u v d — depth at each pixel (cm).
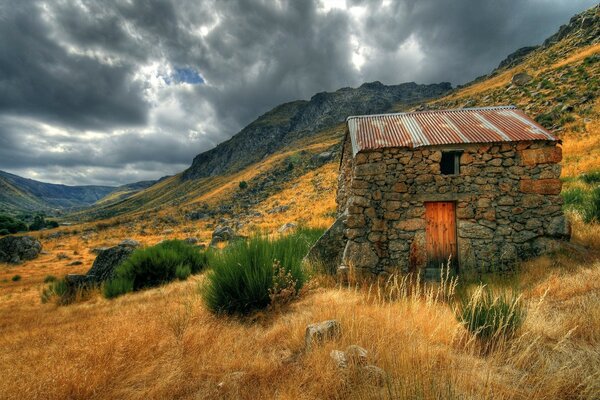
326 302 565
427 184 828
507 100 5175
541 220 795
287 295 607
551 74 5353
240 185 9725
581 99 3778
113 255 1480
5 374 369
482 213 812
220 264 638
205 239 3969
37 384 324
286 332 454
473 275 778
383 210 833
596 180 1686
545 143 806
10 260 3250
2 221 7319
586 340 352
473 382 269
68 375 331
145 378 335
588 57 4928
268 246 679
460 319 405
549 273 669
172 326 477
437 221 841
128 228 6738
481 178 818
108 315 746
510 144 816
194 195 15275
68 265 3038
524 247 790
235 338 443
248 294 588
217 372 346
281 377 322
